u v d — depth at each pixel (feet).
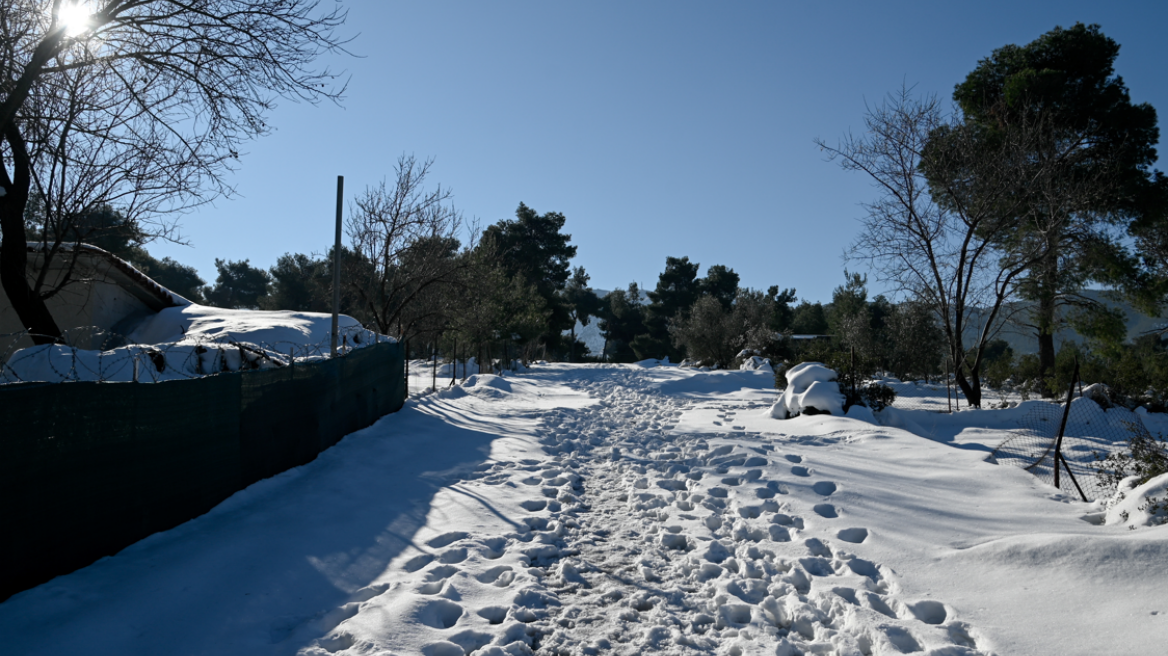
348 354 35.78
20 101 29.40
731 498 25.70
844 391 47.50
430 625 14.70
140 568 16.66
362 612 15.05
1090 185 66.28
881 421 45.93
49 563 15.43
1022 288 67.26
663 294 232.53
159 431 19.19
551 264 201.05
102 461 17.06
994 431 44.37
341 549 19.17
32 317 34.96
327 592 16.44
